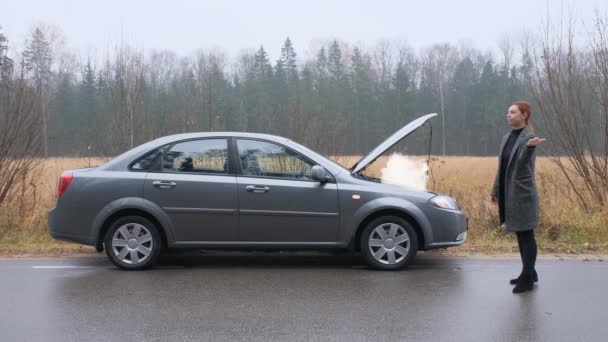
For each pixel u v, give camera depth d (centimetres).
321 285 626
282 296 579
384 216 697
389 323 491
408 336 457
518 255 805
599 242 884
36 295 579
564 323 493
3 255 796
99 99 1683
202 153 707
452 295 585
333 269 711
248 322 492
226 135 714
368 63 5784
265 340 446
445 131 6272
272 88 4641
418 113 5575
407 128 757
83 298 568
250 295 582
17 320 495
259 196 691
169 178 694
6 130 977
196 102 1557
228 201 690
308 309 532
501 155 614
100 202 693
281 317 507
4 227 910
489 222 955
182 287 615
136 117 1381
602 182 1027
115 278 657
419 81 6341
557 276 674
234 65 5325
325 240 696
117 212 700
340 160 1374
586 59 1059
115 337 452
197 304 548
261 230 694
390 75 6078
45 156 1042
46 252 815
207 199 691
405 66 6231
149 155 707
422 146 2938
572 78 1053
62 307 536
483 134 6219
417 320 500
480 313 521
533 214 585
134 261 698
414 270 705
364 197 692
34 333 461
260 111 2072
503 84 5947
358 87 5281
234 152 706
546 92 1067
